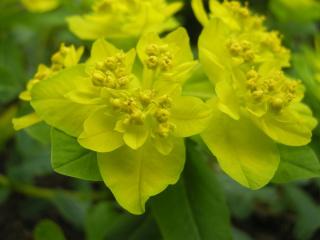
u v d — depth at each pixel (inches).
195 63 4.2
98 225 6.4
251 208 7.0
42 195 7.1
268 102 4.2
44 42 8.7
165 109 3.9
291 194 7.0
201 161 4.8
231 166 4.1
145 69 4.2
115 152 4.0
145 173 4.0
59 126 4.1
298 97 4.6
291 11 7.2
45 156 7.1
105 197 6.7
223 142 4.2
